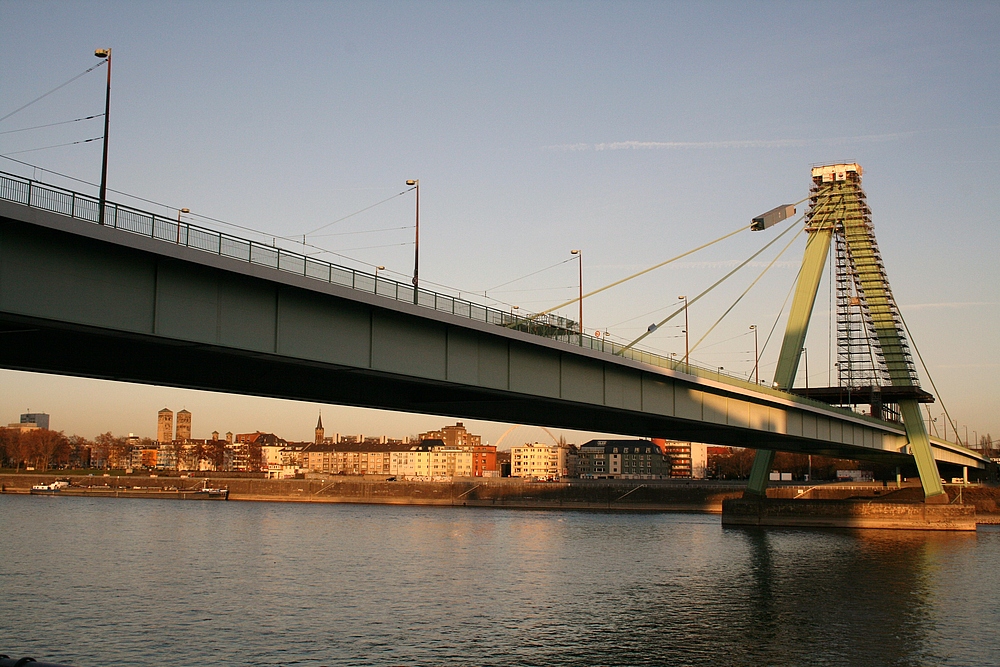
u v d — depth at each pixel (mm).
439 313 48500
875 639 58344
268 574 89688
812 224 139750
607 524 164125
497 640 58094
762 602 71938
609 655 54062
